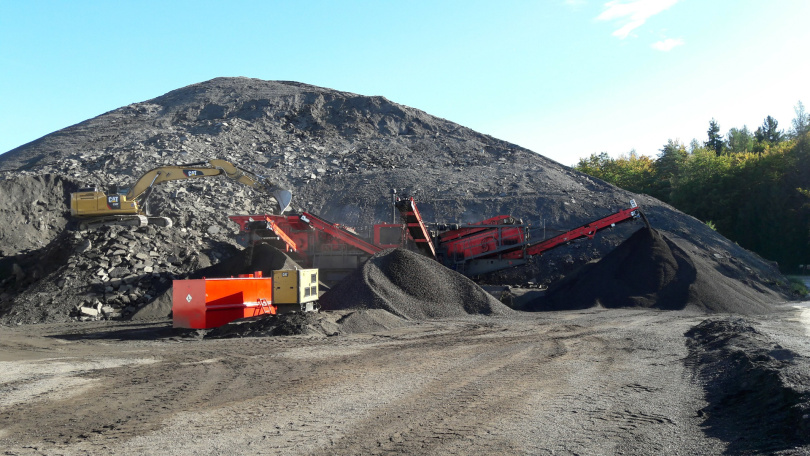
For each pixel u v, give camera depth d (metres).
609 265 31.67
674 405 9.23
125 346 17.92
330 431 7.91
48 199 42.88
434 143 74.25
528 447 7.10
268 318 20.84
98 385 11.38
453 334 19.58
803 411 7.22
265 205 52.81
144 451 7.15
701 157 77.94
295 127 79.19
